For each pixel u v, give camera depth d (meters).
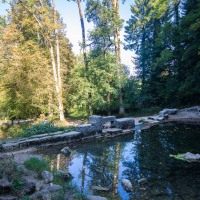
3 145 8.69
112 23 19.25
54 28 18.55
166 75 24.44
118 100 22.88
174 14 25.33
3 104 14.91
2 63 17.14
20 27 22.31
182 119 15.27
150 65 25.11
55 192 4.60
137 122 15.73
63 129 12.12
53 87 18.66
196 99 21.67
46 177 5.37
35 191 4.59
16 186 4.40
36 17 18.72
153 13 28.16
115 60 20.30
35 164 6.34
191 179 5.77
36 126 11.84
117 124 13.01
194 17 17.31
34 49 19.83
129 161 7.56
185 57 19.66
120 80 20.50
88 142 10.59
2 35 19.48
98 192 5.19
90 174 6.44
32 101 15.14
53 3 18.95
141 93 24.42
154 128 13.52
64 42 27.27
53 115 19.02
